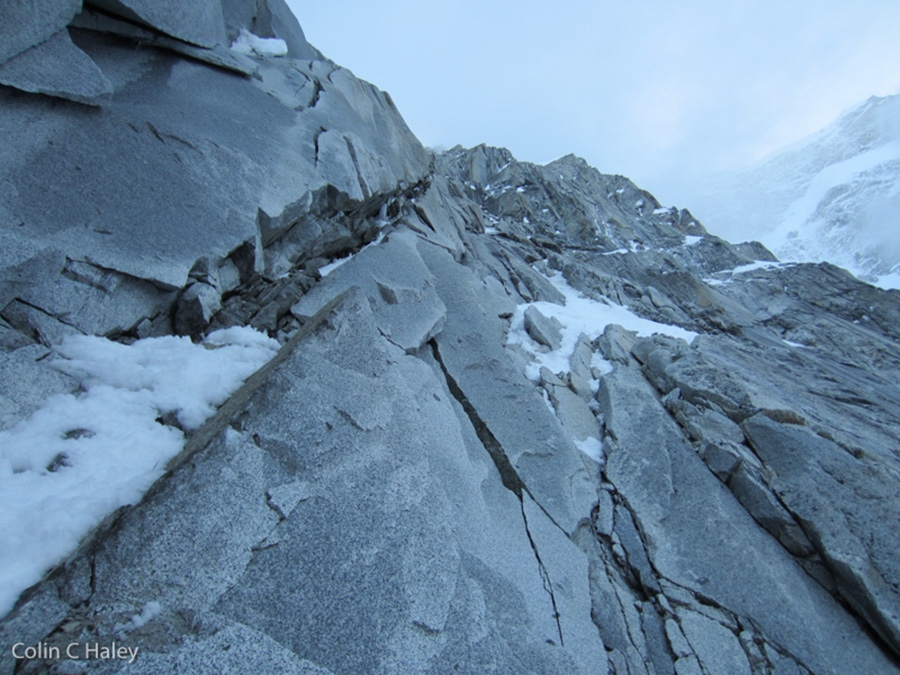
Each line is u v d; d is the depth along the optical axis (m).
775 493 5.48
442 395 5.64
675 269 25.22
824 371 12.53
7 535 2.36
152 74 5.88
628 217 36.53
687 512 5.40
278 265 6.66
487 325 8.05
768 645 4.25
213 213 5.30
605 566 4.82
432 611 2.90
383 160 9.93
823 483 5.35
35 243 3.79
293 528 2.78
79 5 4.56
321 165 7.38
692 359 7.76
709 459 6.04
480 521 4.21
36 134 4.33
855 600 4.64
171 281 4.58
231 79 7.17
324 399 3.38
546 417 6.38
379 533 3.03
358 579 2.78
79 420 3.14
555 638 3.62
